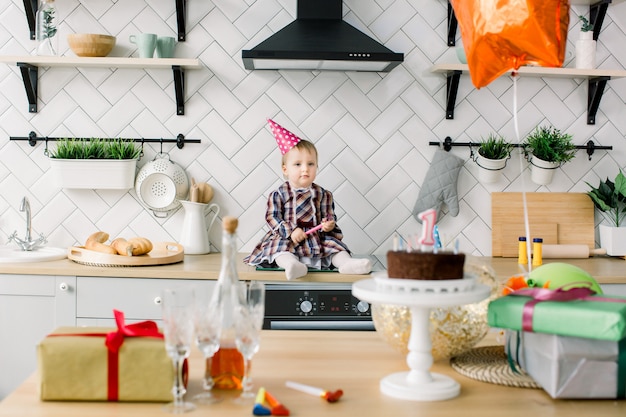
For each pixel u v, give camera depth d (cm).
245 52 297
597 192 342
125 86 341
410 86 346
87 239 318
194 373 148
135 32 341
